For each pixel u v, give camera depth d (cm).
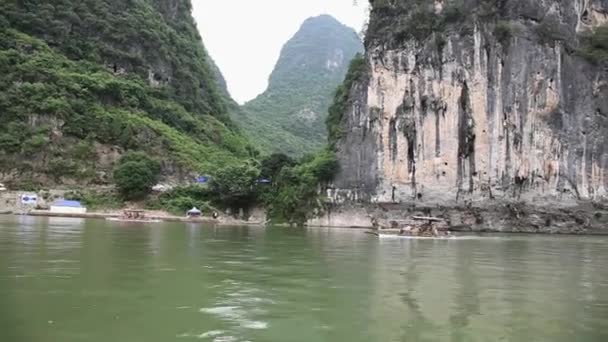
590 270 2031
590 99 5862
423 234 4272
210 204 6988
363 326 1059
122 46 10531
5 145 7544
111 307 1171
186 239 3192
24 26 9525
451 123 5988
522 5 6006
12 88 8169
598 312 1215
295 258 2272
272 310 1191
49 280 1470
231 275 1695
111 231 3622
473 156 5919
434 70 6062
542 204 5775
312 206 6262
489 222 5803
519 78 5847
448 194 5941
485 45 5938
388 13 6475
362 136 6325
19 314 1078
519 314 1184
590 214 5691
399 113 6169
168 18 12825
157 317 1098
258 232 4303
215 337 959
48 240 2694
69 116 8231
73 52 9800
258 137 14212
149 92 10319
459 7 6112
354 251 2675
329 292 1425
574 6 6116
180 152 8656
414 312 1188
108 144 8288
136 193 7250
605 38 5981
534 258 2516
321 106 17488
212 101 12525
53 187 7512
